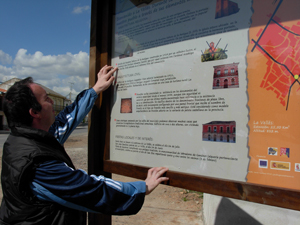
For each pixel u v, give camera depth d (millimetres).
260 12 1096
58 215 1043
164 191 4258
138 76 1539
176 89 1349
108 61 1703
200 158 1241
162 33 1434
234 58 1154
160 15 1452
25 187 979
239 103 1132
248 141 1101
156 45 1458
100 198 1026
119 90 1646
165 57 1408
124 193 1093
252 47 1108
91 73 1720
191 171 1271
